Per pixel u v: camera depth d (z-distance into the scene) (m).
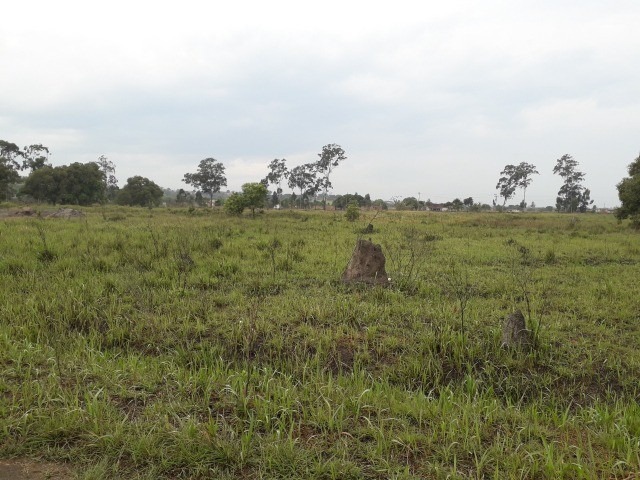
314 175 78.00
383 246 12.66
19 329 5.11
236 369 4.23
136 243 10.97
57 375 3.81
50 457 2.74
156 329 5.38
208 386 3.68
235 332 5.29
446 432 3.18
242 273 8.48
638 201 22.81
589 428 3.48
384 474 2.71
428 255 11.06
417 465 2.84
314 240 13.91
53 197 51.09
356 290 7.37
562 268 9.99
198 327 5.36
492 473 2.76
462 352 4.85
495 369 4.70
